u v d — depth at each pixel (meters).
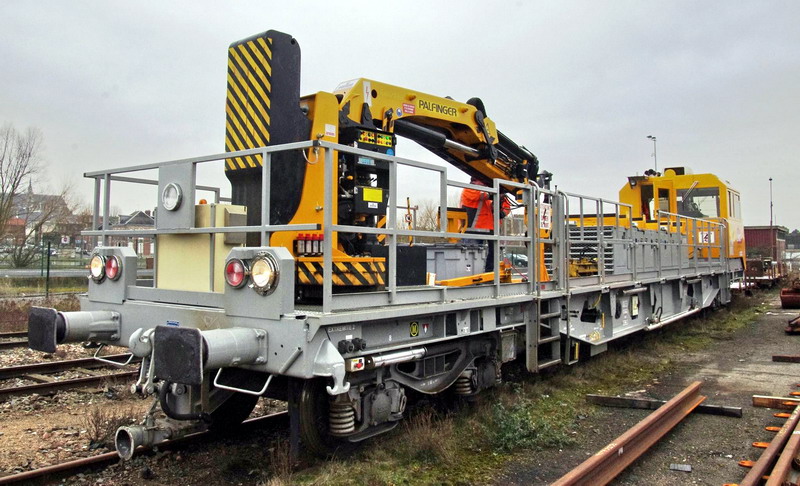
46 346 4.95
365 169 5.81
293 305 4.23
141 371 4.75
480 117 7.95
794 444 4.73
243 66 5.50
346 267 4.80
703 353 10.18
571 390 7.34
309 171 5.12
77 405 6.62
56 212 36.41
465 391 6.05
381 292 4.78
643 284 10.26
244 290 4.36
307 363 4.02
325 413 4.64
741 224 18.61
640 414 6.39
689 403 6.43
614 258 9.16
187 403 4.71
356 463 4.70
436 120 7.43
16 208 33.94
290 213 5.14
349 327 4.41
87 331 5.21
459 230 7.86
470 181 8.52
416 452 4.96
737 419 6.16
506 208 8.45
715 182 15.80
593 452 5.21
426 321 5.27
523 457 5.08
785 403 6.48
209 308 4.70
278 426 5.86
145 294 5.29
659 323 10.80
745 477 4.25
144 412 6.13
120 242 6.09
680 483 4.50
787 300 16.84
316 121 5.38
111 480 4.53
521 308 6.72
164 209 5.17
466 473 4.69
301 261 4.88
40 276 24.98
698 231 14.05
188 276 5.14
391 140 5.97
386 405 4.91
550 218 7.27
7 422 5.98
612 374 8.31
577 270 9.42
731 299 17.28
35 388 7.00
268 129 5.25
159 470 4.74
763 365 9.09
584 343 8.41
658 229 10.94
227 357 4.02
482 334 6.29
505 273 7.38
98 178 5.80
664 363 9.20
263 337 4.20
